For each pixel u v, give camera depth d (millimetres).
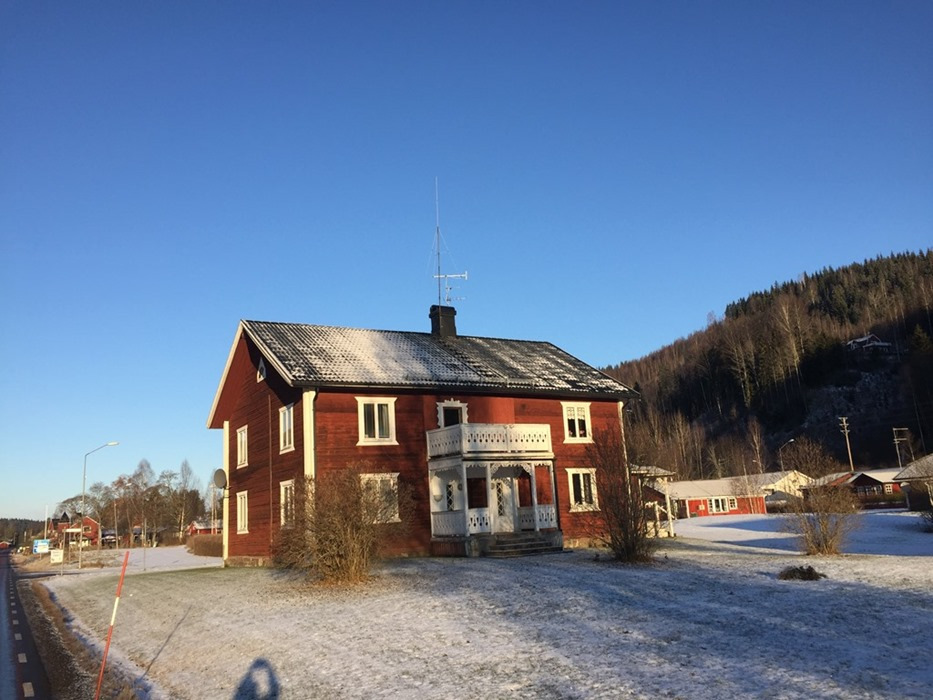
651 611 14742
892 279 167500
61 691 12156
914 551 30266
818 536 25719
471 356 34750
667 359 177125
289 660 12453
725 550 28859
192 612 18438
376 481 25406
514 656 11594
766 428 122125
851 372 123688
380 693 10172
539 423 32719
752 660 10828
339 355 30344
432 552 28438
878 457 99812
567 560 24125
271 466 30578
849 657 10945
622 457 24250
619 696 9266
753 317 160125
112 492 116188
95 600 24391
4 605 26594
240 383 35062
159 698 11367
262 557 30938
